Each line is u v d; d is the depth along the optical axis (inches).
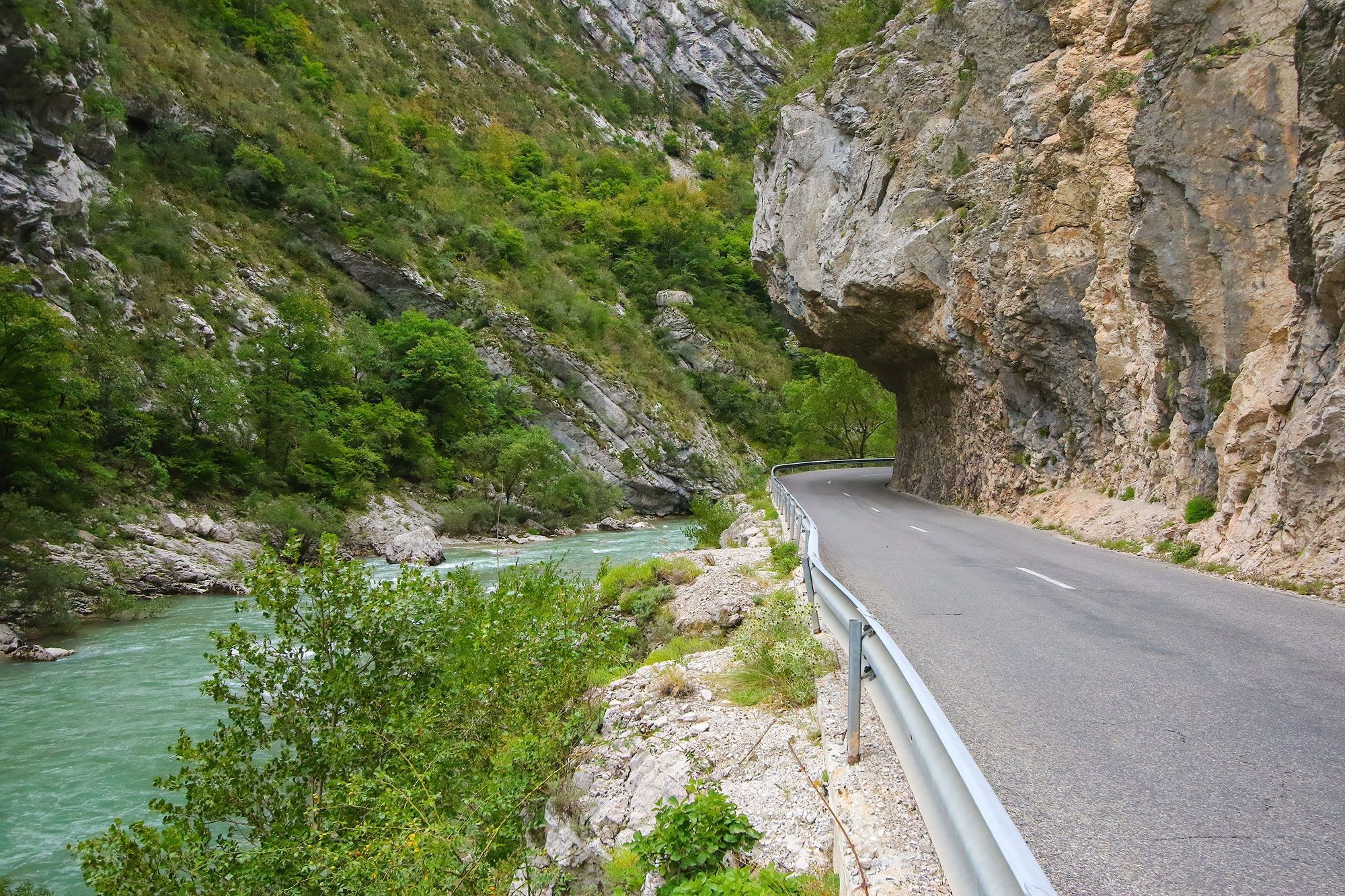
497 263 2987.2
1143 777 183.2
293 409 1685.5
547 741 305.9
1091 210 806.5
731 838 188.1
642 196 4372.5
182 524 1235.9
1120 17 802.8
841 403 2304.4
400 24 4537.4
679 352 3405.5
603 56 6146.7
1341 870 141.0
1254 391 523.8
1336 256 423.5
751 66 6491.1
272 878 267.4
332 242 2476.6
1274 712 228.1
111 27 2309.3
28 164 1491.1
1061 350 839.7
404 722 323.6
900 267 1067.9
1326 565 420.8
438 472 2069.4
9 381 1046.4
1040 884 85.1
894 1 1338.6
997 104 1002.7
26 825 416.8
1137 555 595.8
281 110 2743.6
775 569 596.7
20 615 820.0
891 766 199.8
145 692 628.1
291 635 340.8
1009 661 283.9
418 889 233.5
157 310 1716.3
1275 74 557.9
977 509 1035.9
